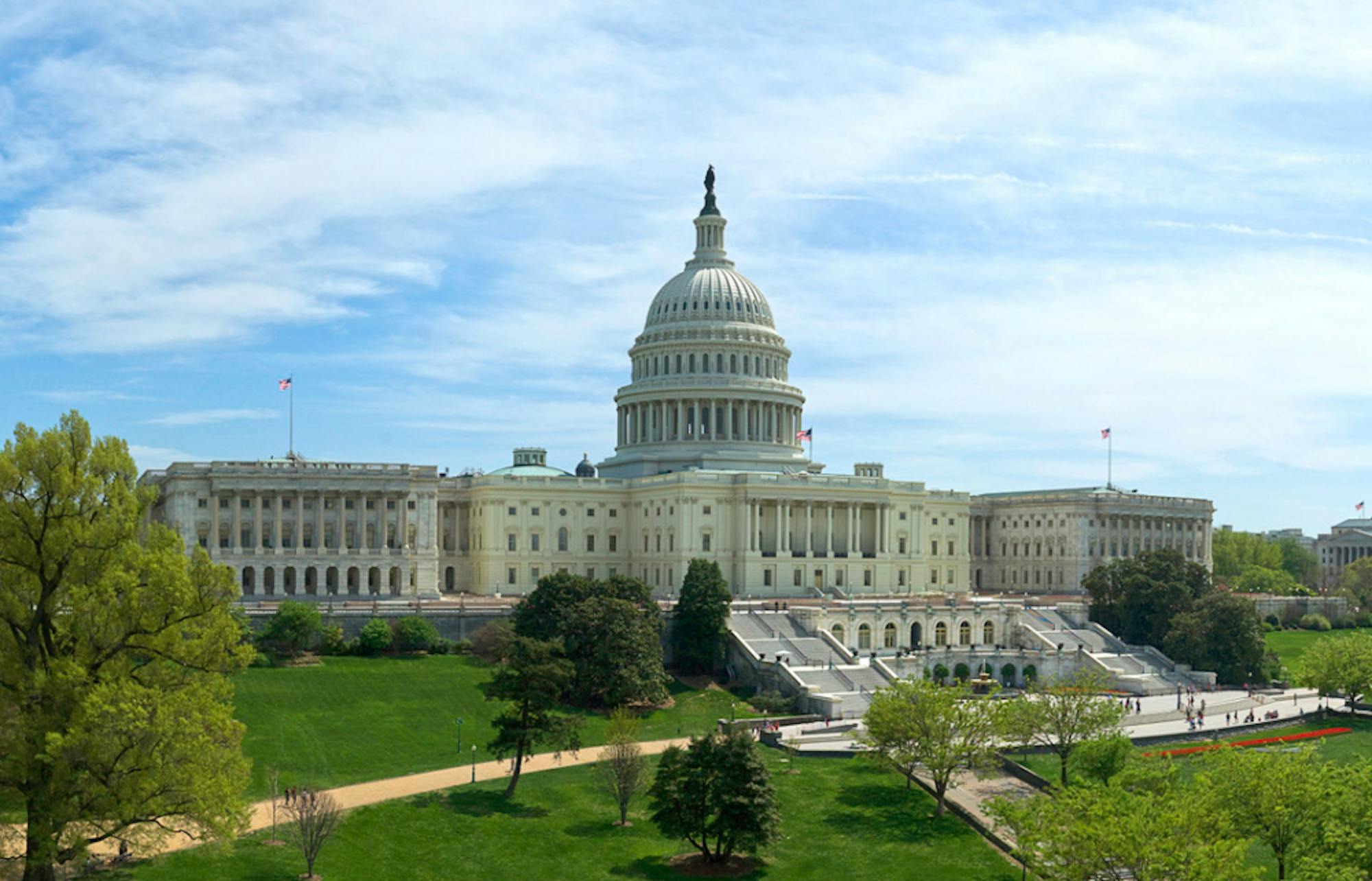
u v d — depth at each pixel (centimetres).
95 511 7856
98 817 7288
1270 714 15562
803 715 15162
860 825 10662
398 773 11456
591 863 9550
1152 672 18912
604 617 15162
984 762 11250
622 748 10775
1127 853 7156
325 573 19450
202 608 7975
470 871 9212
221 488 18938
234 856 8850
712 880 9319
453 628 16812
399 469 19912
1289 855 8831
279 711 13150
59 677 7300
